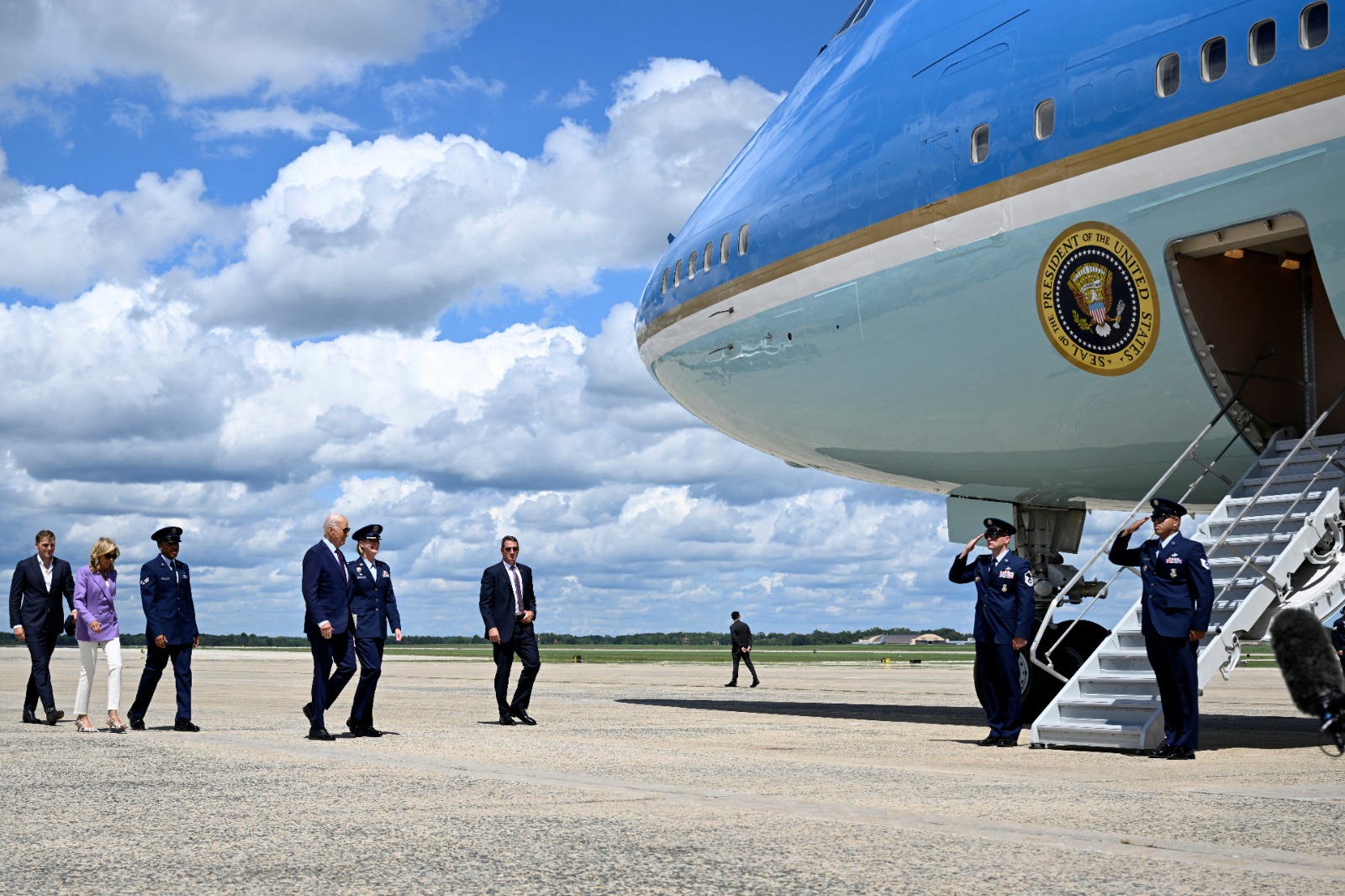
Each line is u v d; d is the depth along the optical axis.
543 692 24.92
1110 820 6.23
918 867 5.00
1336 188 9.53
